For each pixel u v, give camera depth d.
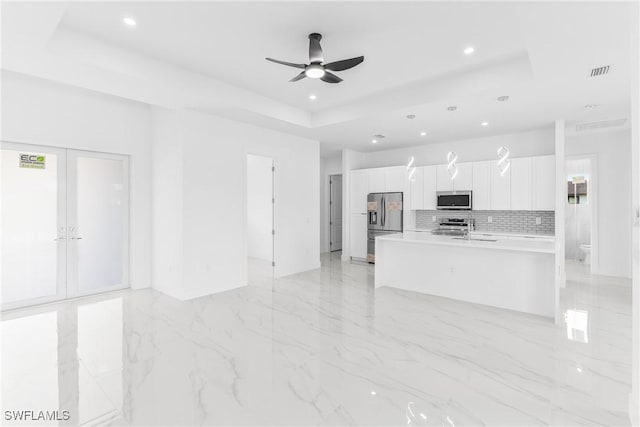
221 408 2.05
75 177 4.30
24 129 3.81
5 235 3.82
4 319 3.57
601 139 5.50
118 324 3.43
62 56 2.70
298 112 4.98
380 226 6.86
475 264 4.23
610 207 5.50
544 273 3.73
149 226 4.91
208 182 4.54
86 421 1.92
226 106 4.07
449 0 2.35
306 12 2.51
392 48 3.09
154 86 3.36
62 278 4.22
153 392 2.22
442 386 2.29
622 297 4.35
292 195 5.88
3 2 1.99
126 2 2.37
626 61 2.83
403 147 7.03
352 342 3.01
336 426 1.88
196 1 2.36
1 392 2.21
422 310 3.92
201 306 4.04
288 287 5.00
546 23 2.24
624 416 1.95
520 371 2.48
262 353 2.79
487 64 3.43
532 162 5.29
